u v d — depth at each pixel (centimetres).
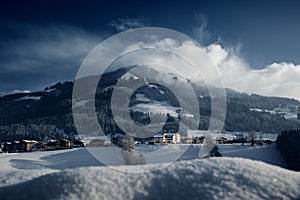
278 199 1047
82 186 1137
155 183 1175
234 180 1156
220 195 1070
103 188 1134
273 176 1195
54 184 1171
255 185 1123
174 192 1116
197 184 1147
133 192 1119
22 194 1148
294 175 1237
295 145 4312
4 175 1628
